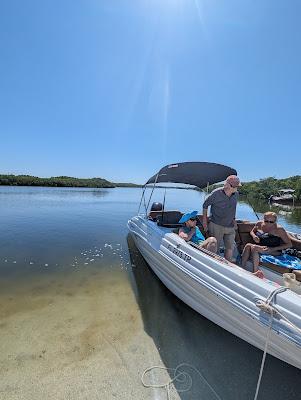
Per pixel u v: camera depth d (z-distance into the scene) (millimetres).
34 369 2748
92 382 2604
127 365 2846
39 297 4297
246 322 2561
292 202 30594
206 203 4008
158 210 6465
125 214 13891
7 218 11734
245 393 2508
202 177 5691
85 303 4129
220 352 3076
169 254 3797
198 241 3926
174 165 4922
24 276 5121
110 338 3287
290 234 4477
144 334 3381
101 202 21516
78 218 12172
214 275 2904
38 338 3244
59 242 7641
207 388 2561
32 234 8609
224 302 2715
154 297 4348
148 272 5430
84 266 5711
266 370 2801
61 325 3529
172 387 2566
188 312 3902
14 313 3791
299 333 2074
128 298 4309
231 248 4027
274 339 2314
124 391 2510
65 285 4766
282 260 3662
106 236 8523
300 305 2170
